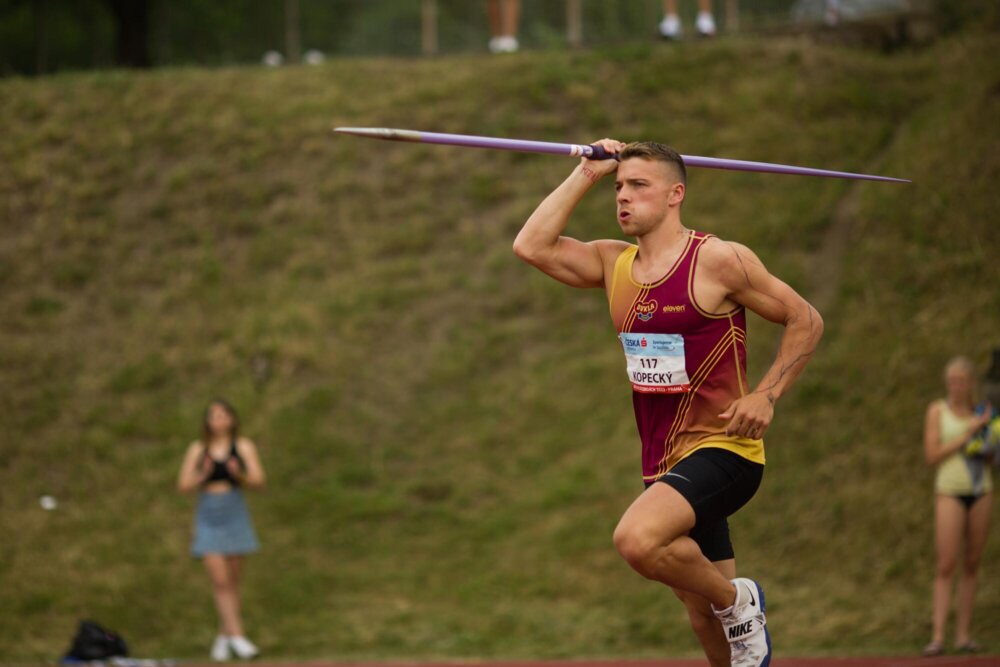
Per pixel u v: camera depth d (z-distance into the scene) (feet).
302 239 170.50
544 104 185.26
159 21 303.89
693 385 45.50
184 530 130.82
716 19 248.32
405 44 288.92
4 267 171.32
